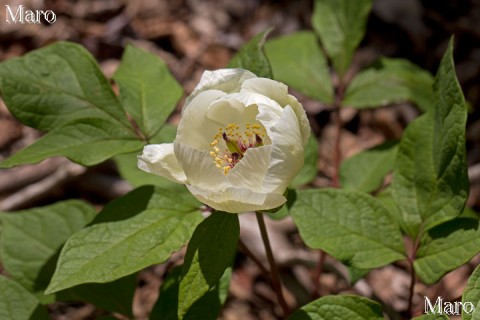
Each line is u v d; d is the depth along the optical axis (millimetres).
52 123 505
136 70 530
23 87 503
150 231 469
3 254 538
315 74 616
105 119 501
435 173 492
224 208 449
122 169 584
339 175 607
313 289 674
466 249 477
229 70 468
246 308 681
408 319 516
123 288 534
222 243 455
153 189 480
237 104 468
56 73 509
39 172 714
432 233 488
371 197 495
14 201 695
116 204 476
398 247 490
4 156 739
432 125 499
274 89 461
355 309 467
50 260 539
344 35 612
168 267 688
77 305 672
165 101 520
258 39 497
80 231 465
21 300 499
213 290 514
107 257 458
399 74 608
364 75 612
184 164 450
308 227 490
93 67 512
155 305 524
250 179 451
